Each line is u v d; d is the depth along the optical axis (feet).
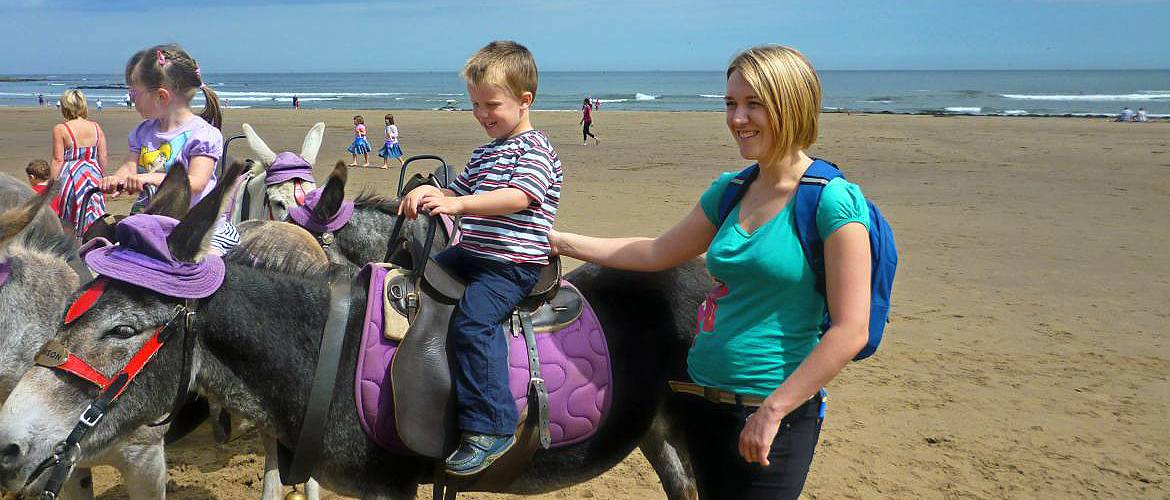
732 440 9.27
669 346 10.89
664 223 45.88
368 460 9.38
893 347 26.16
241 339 8.85
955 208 50.98
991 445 19.34
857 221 8.28
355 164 76.43
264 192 17.51
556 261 10.51
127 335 8.25
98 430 8.23
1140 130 110.01
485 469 9.73
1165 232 43.80
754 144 8.64
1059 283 33.88
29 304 11.02
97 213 17.26
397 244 11.64
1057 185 60.59
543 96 303.07
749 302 8.95
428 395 9.31
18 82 649.20
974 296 31.96
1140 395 22.40
